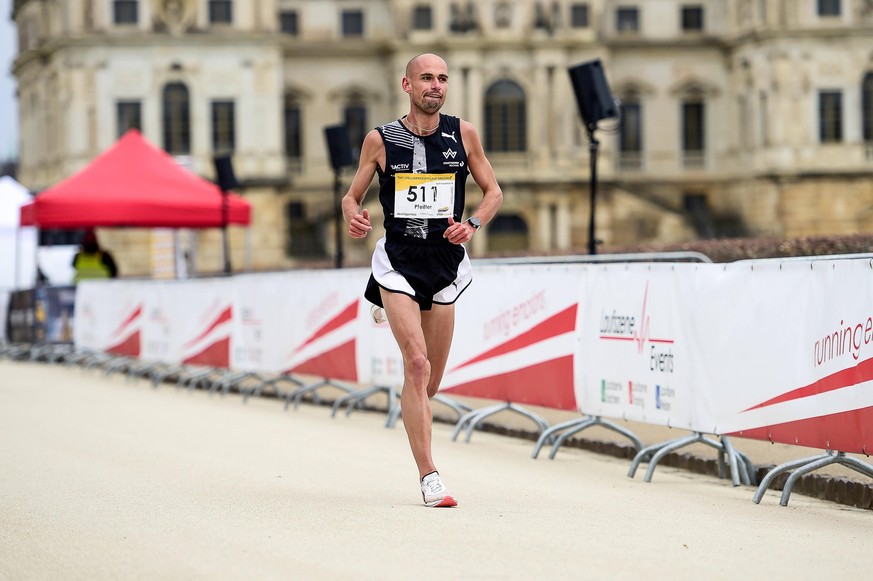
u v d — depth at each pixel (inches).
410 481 1099.9
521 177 7214.6
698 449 1321.4
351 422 1717.5
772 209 7253.9
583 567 745.6
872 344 980.6
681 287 1184.2
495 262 1927.9
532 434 1521.9
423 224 962.7
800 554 808.9
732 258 1990.7
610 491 1093.1
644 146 7647.6
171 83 6934.1
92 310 2792.8
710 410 1154.0
